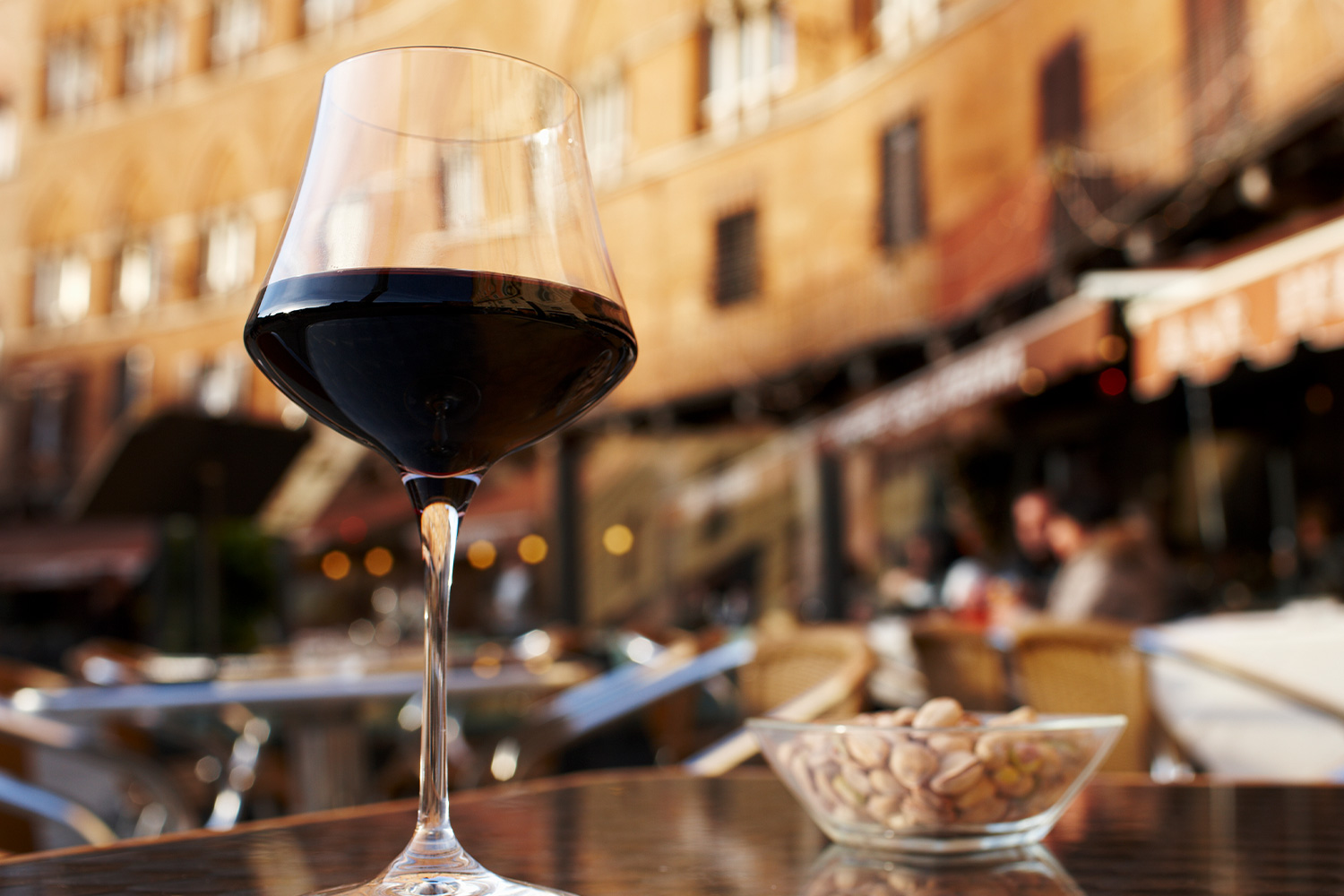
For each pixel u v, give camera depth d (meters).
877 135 13.74
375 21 20.75
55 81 24.42
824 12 14.70
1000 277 10.45
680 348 16.05
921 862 0.69
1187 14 8.39
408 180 0.66
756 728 0.79
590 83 18.00
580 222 0.70
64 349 23.52
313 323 0.64
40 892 0.57
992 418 11.40
